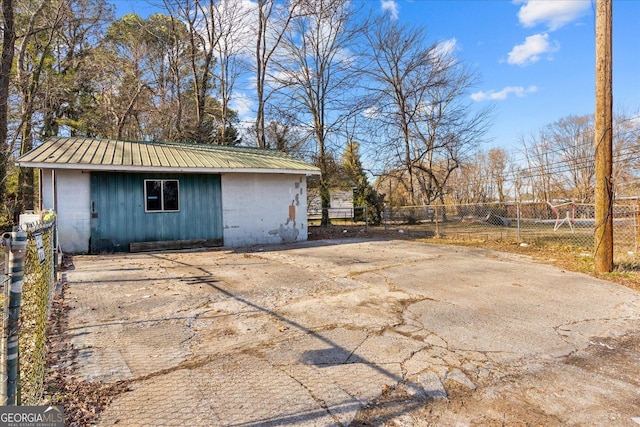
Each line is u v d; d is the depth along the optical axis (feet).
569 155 105.40
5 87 43.80
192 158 34.83
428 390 8.38
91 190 29.60
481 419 7.29
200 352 10.37
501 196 115.14
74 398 7.81
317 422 7.11
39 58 60.29
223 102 66.28
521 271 22.15
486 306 14.97
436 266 23.91
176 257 28.22
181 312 14.05
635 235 30.32
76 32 63.05
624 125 83.35
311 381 8.73
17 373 5.88
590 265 23.02
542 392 8.37
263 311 14.24
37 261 9.24
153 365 9.51
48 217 14.90
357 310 14.39
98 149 32.71
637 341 11.43
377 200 75.10
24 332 8.75
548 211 69.51
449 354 10.34
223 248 34.24
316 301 15.69
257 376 8.96
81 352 10.23
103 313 13.82
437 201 75.15
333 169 66.23
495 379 8.94
